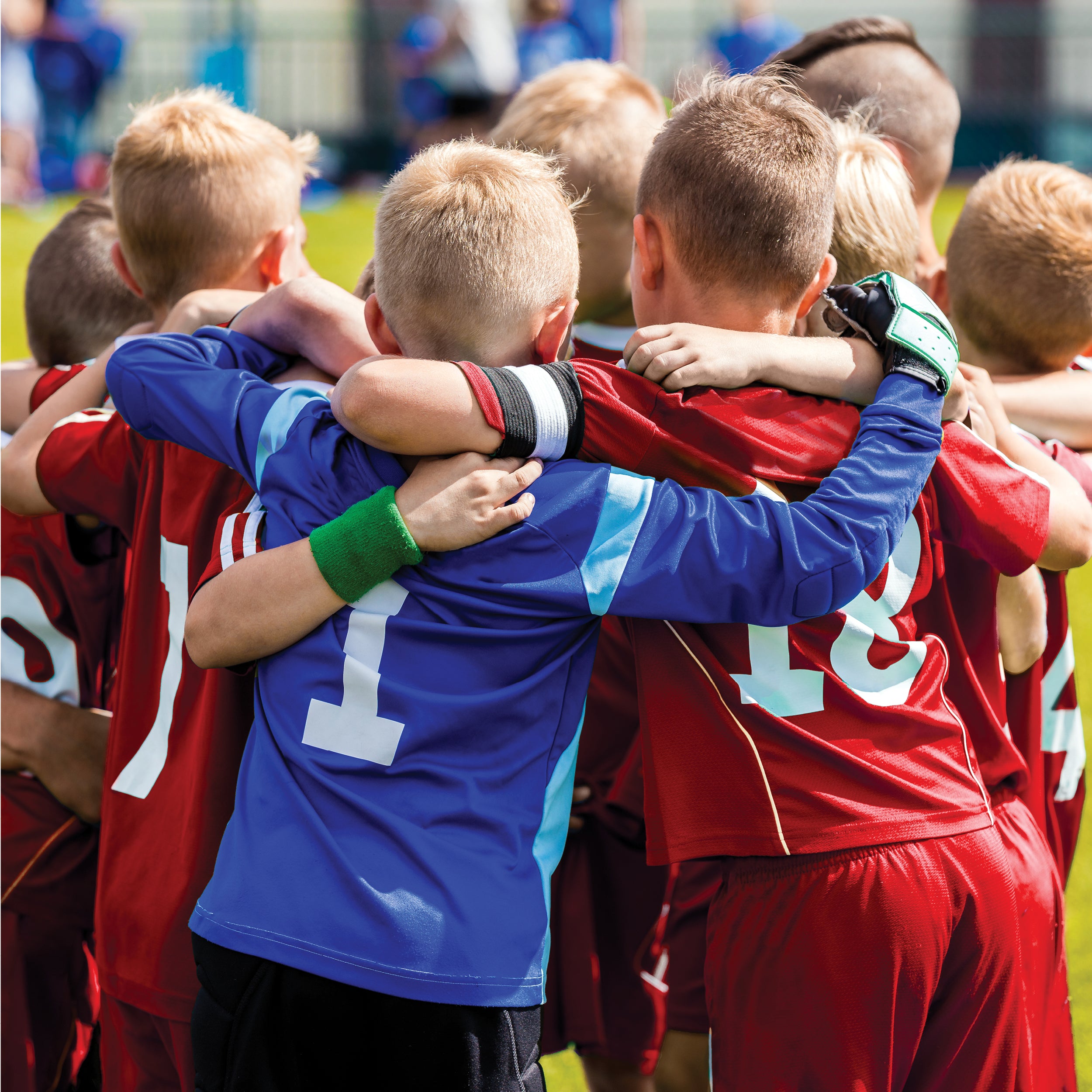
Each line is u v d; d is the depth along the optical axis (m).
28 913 7.22
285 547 5.25
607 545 5.14
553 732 5.31
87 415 6.57
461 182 5.52
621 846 7.51
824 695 5.46
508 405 5.09
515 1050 5.00
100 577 7.20
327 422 5.47
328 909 4.90
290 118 46.38
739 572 5.09
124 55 37.16
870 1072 5.42
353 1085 4.99
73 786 7.14
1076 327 7.26
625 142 7.77
